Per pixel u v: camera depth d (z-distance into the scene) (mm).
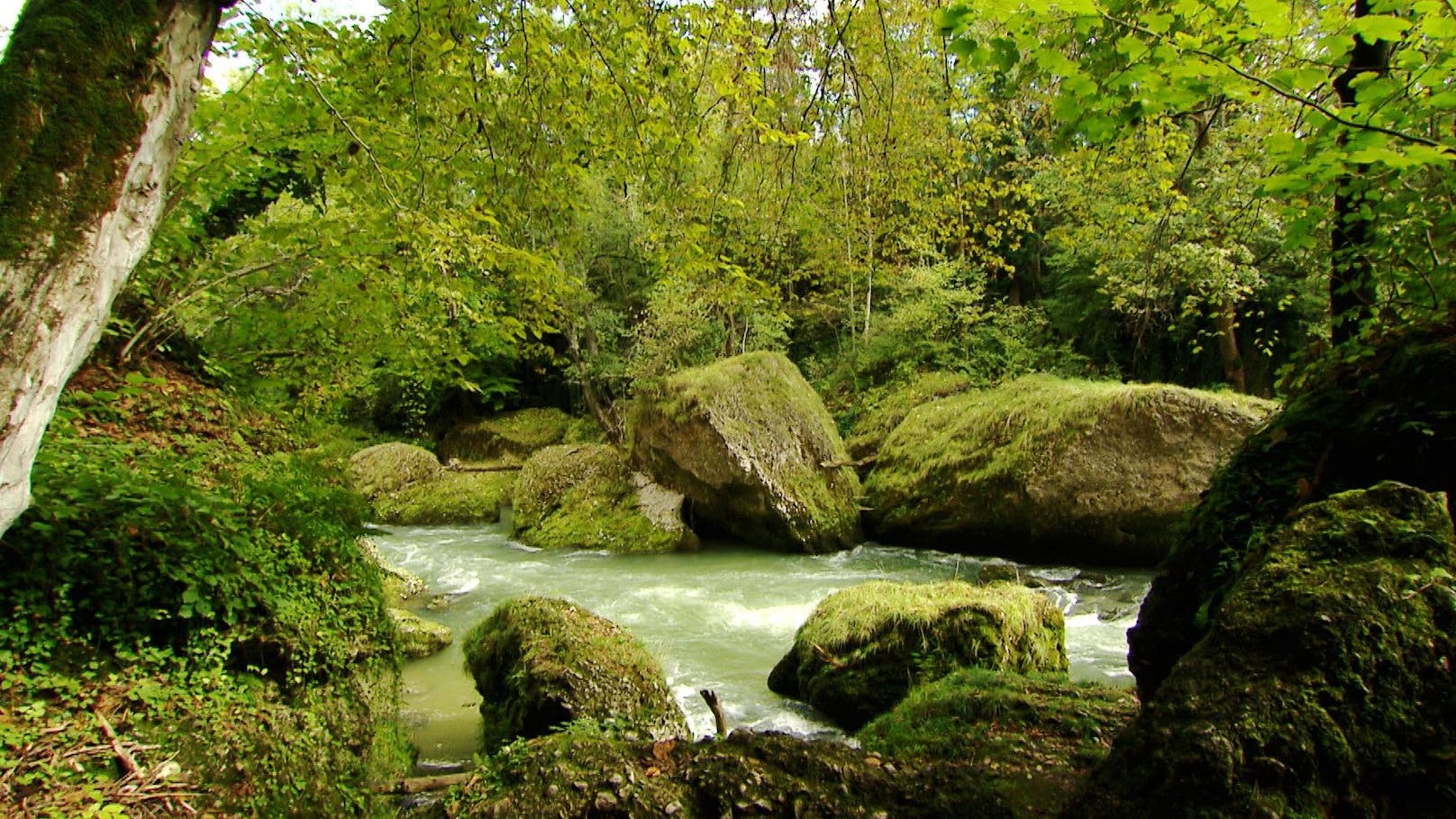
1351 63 2770
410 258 4059
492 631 4836
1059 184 9516
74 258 1604
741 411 10188
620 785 2689
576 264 14828
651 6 3092
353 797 2941
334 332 5344
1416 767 1449
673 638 6297
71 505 2857
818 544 9672
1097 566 8453
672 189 4000
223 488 3473
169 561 2953
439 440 19156
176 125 1854
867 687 4480
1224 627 1748
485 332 5180
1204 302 10570
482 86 3406
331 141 4203
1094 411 8359
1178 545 2623
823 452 10516
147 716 2492
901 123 4598
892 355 14180
